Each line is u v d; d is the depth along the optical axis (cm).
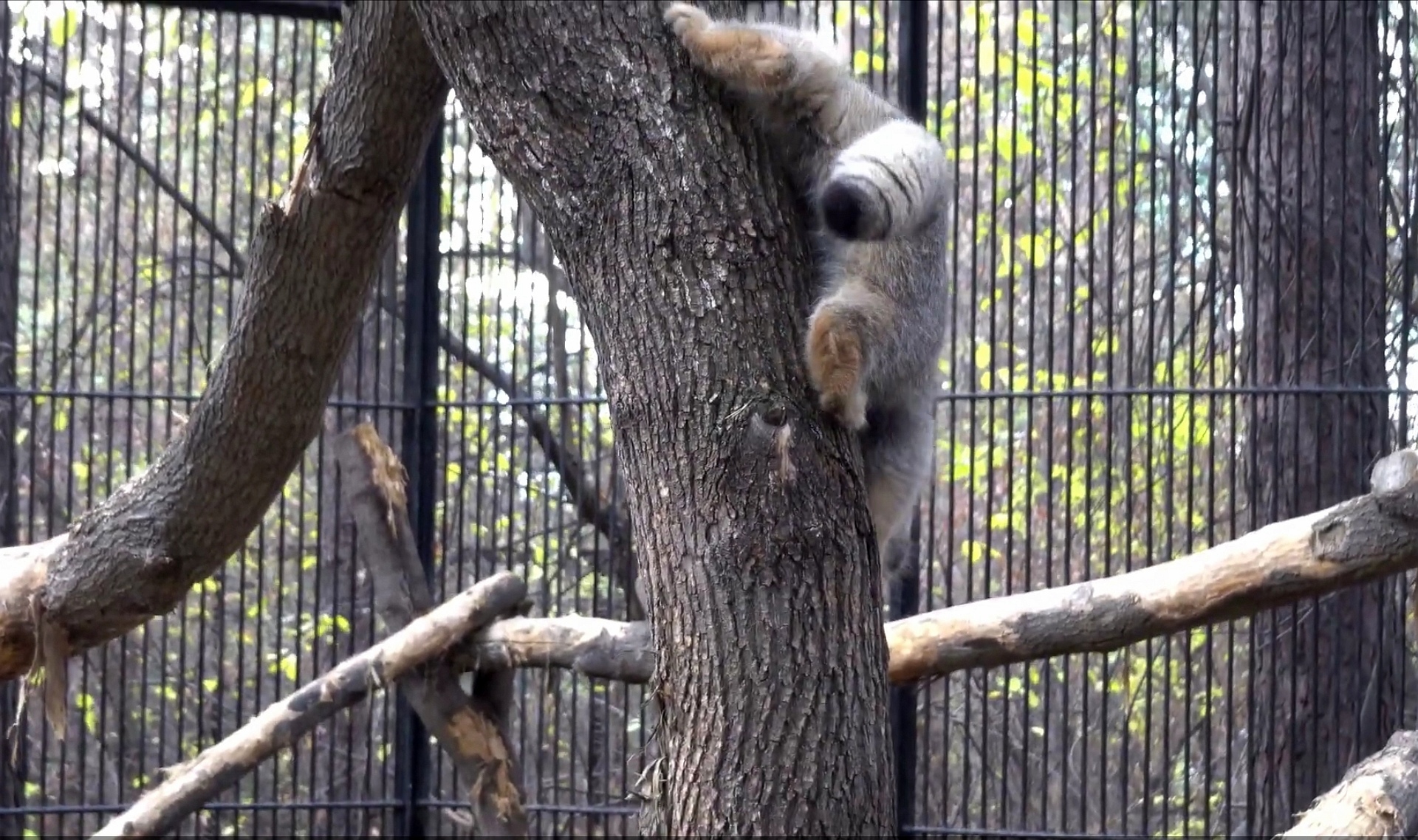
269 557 1141
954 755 1266
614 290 427
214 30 1131
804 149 500
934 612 683
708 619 411
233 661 1225
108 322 1147
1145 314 1272
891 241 497
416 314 978
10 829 945
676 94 432
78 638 647
